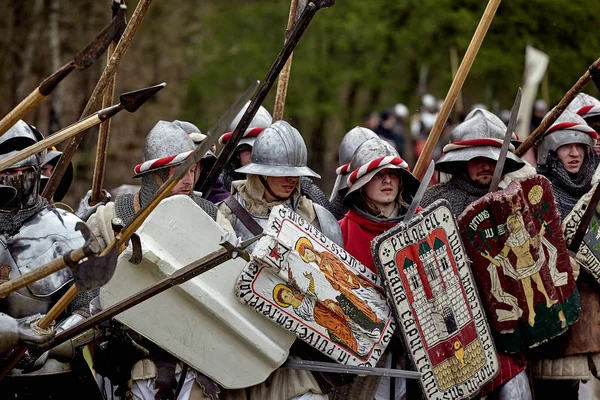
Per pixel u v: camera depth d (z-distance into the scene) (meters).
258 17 21.00
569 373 7.96
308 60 20.36
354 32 20.12
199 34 21.50
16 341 6.11
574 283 7.68
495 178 7.65
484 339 7.39
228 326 6.70
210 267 6.00
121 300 6.46
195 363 6.70
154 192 6.92
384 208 7.38
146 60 21.25
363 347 7.01
